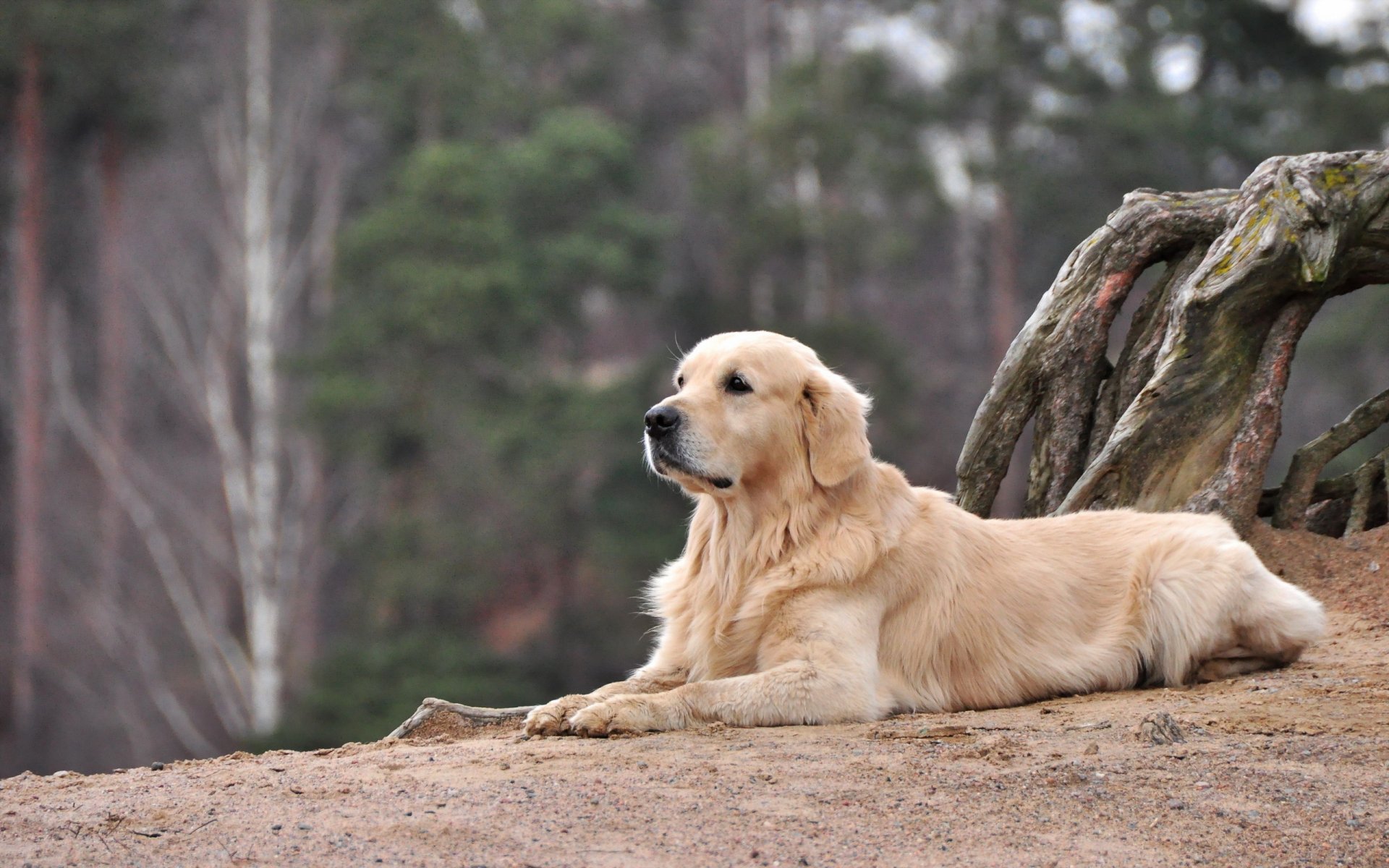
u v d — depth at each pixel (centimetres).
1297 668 650
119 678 3259
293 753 561
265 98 3512
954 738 518
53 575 3391
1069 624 633
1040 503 893
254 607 3181
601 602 3397
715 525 615
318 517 3431
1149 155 3666
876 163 3825
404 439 3316
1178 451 809
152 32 3562
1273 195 805
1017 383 892
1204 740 507
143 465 3509
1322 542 821
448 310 3164
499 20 3994
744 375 595
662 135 4453
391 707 2688
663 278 3847
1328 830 409
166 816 426
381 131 3844
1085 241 896
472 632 3256
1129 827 409
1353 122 3391
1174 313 823
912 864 379
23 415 3331
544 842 390
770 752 492
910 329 4228
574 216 3612
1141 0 3875
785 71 4072
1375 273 829
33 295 3384
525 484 3167
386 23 3616
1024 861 382
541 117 3866
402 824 406
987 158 3856
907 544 610
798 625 577
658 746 505
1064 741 507
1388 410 862
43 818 433
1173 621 631
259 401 3291
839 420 596
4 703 3192
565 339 3816
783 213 3809
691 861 377
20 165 3472
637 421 3309
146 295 3656
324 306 3684
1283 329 816
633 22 4431
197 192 3750
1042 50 3959
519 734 556
